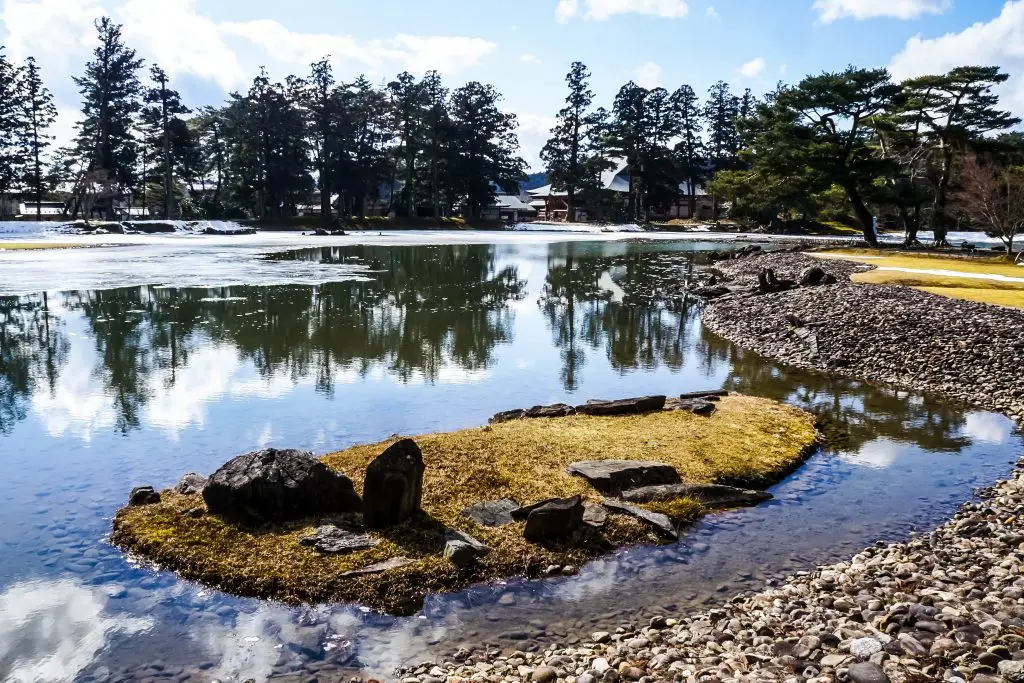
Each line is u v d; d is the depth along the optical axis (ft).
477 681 20.70
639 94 364.38
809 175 198.59
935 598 23.41
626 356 71.97
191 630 23.80
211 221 288.71
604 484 34.78
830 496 36.32
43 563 28.14
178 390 55.83
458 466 36.27
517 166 352.28
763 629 22.66
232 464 31.22
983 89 196.13
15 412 49.75
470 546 27.84
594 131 368.48
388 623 24.34
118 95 291.38
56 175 295.48
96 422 47.78
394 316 92.79
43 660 22.27
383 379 60.34
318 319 89.20
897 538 31.53
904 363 64.18
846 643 20.80
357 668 22.00
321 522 29.86
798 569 28.66
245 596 25.54
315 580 26.04
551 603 25.82
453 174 337.11
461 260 176.45
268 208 328.70
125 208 369.50
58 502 34.40
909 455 42.73
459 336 80.59
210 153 345.72
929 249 179.83
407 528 29.45
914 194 203.82
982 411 52.65
